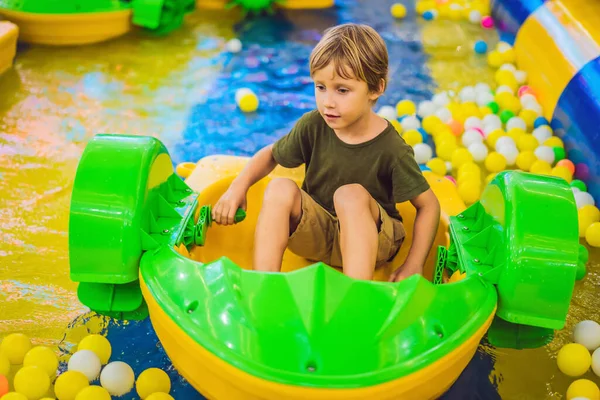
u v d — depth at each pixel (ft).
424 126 10.05
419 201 6.24
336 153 6.33
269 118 10.20
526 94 10.81
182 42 12.57
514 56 12.23
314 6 14.37
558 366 6.00
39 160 8.89
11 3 11.95
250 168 6.68
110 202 5.35
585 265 7.53
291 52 12.31
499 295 5.37
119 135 5.89
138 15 12.46
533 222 5.30
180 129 9.82
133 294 5.59
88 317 6.39
